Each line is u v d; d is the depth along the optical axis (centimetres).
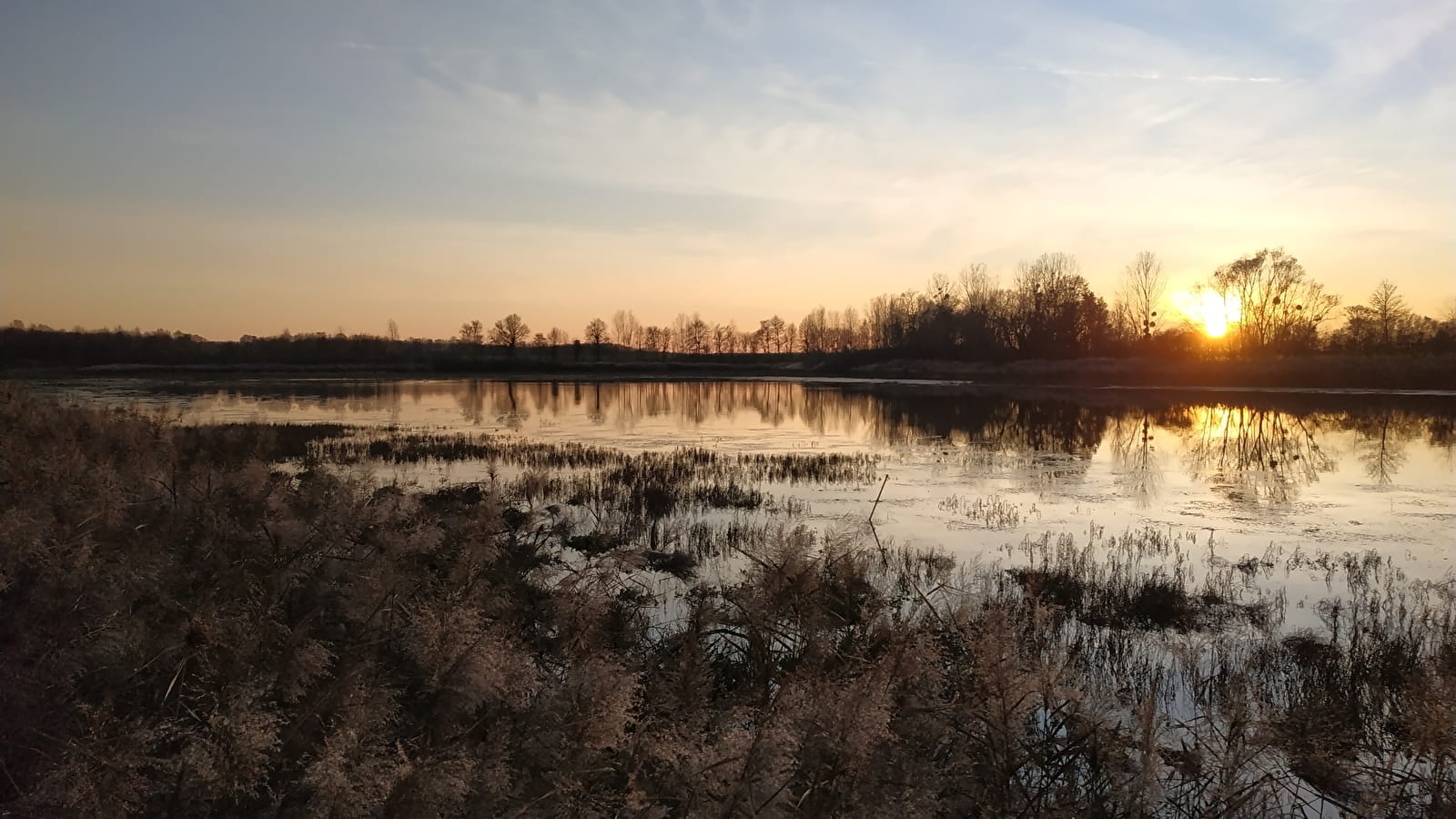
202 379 7100
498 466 2202
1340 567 1284
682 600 970
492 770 388
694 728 419
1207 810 451
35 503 720
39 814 351
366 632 552
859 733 379
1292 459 2539
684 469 2177
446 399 5319
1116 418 3969
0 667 453
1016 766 425
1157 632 980
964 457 2552
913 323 9644
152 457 1016
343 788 353
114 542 706
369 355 10369
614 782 402
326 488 823
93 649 482
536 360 10800
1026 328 8419
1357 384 5844
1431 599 1115
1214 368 6388
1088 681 725
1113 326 8494
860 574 573
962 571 1198
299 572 633
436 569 694
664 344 14275
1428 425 3594
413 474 2028
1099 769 437
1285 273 7175
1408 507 1789
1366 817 480
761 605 541
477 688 431
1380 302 7219
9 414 1466
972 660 471
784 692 432
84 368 7756
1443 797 474
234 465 1088
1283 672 852
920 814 376
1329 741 553
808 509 1689
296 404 4581
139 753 381
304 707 459
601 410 4566
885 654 469
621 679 421
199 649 484
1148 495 1909
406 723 451
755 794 365
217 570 644
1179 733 601
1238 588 1170
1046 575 1152
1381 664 830
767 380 8319
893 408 4706
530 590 707
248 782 383
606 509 1622
